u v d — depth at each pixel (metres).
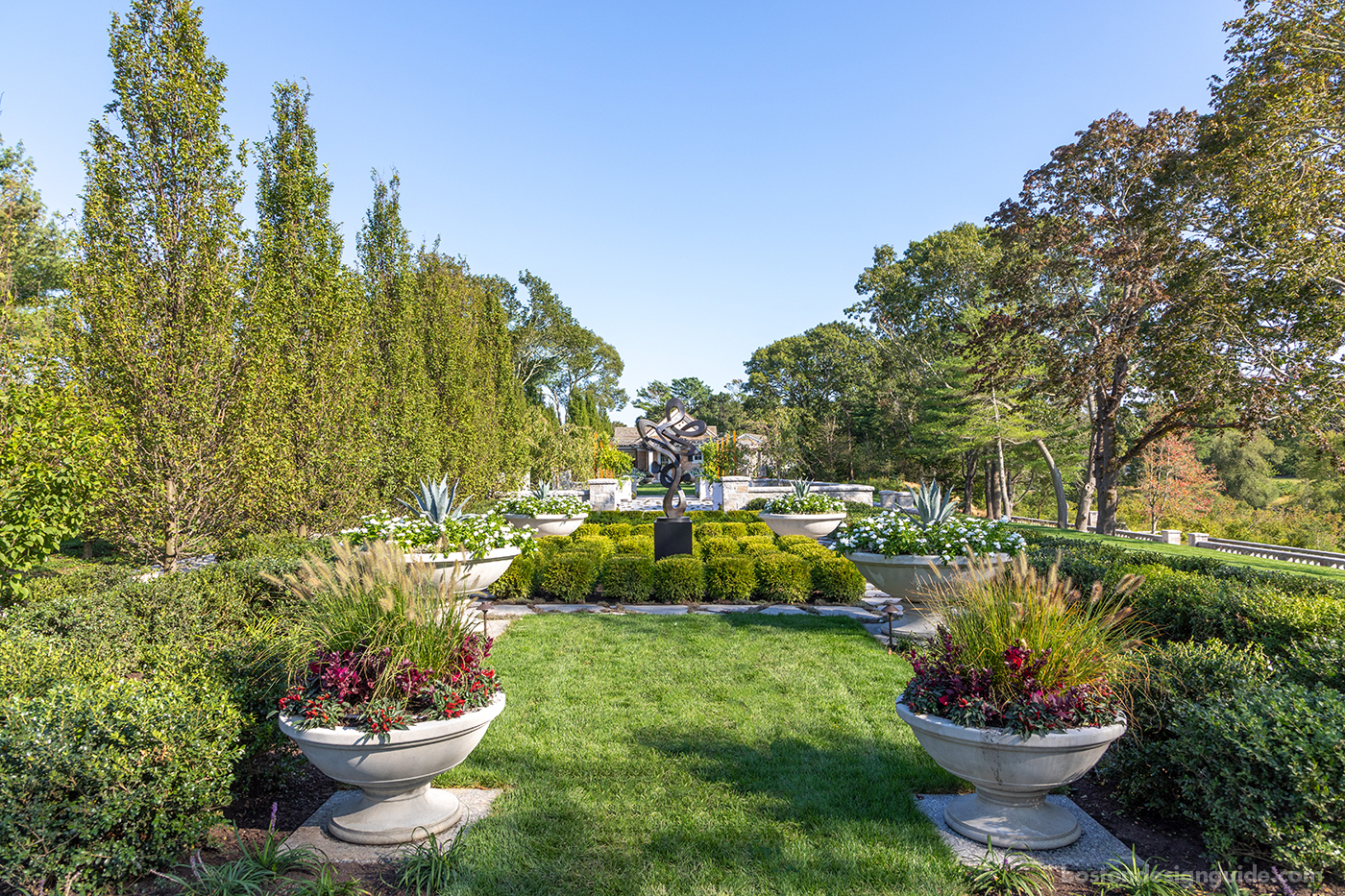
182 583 5.88
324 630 3.74
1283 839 3.01
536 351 51.59
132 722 3.10
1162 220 19.44
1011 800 3.61
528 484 26.22
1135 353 20.52
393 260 15.38
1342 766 2.95
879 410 44.12
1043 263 21.66
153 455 8.62
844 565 9.58
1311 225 13.84
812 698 5.63
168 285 8.76
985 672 3.50
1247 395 16.02
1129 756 3.77
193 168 8.78
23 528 6.18
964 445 30.23
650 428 12.29
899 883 3.13
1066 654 3.57
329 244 11.90
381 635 3.63
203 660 4.15
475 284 22.72
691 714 5.29
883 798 3.97
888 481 37.69
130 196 8.62
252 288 9.55
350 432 11.96
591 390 59.12
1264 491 40.06
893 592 7.86
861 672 6.29
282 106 11.55
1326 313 13.96
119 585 5.92
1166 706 3.78
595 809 3.82
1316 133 13.90
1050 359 21.44
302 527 11.23
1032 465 34.12
